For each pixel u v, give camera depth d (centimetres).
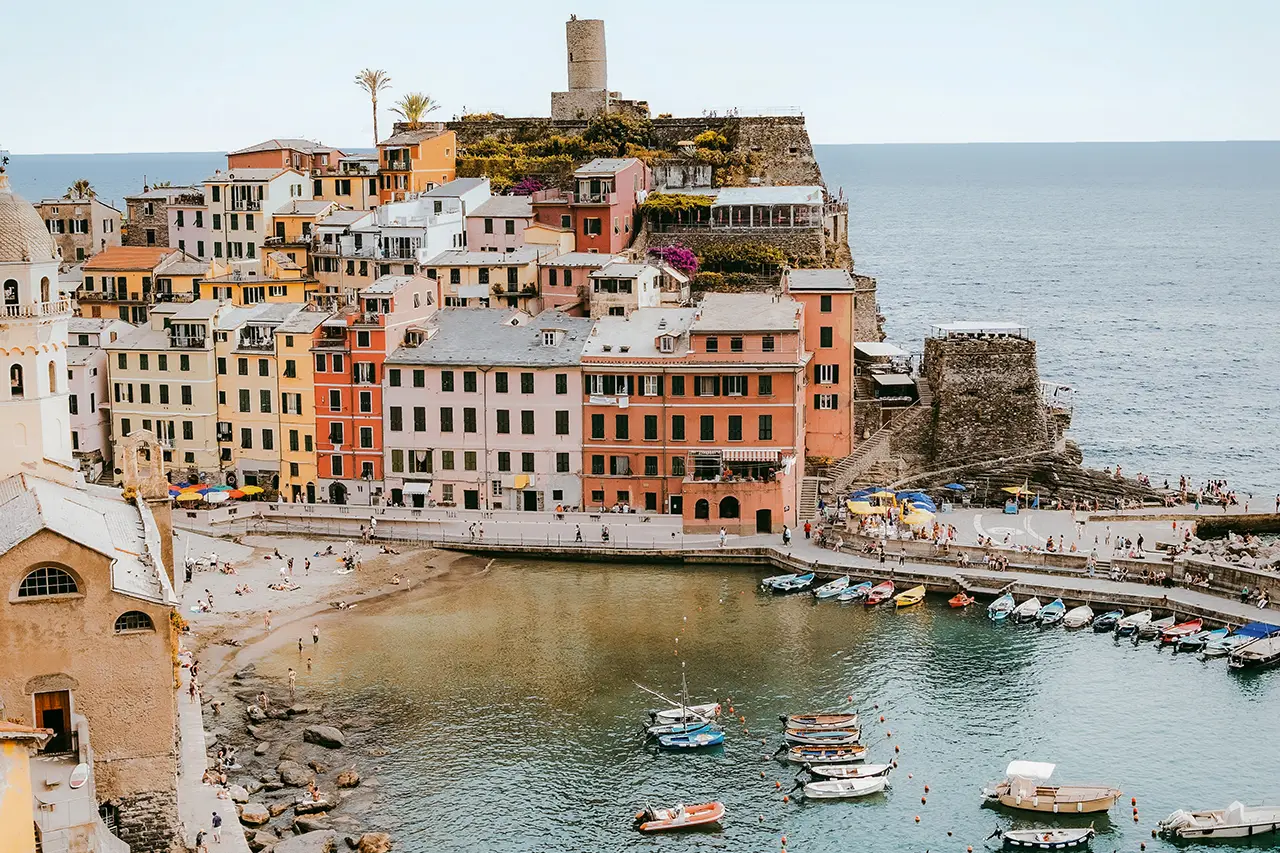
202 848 8600
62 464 10506
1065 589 13612
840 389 16800
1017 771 10006
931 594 14050
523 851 9356
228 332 16962
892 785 10212
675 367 15550
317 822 9581
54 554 8188
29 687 8231
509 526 15638
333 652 12581
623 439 15900
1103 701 11488
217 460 17200
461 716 11288
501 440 16188
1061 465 17175
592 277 16950
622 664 12294
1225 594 13338
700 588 14262
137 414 17375
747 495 15300
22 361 10238
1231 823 9469
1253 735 10856
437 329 16750
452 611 13625
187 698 10956
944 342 17412
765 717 11275
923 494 15962
